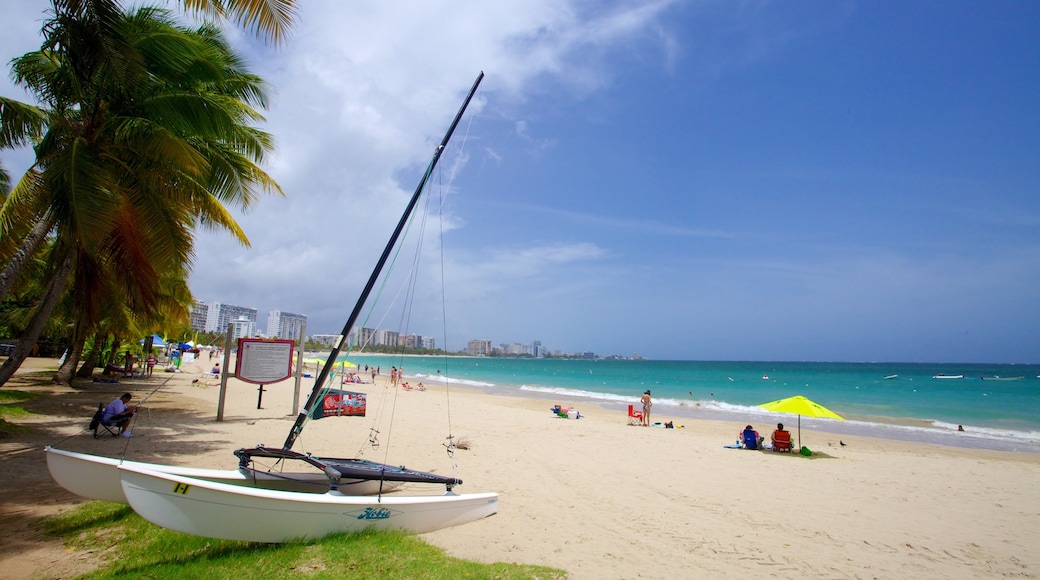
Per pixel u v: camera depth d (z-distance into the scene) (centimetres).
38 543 558
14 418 1292
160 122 1021
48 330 2561
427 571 515
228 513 551
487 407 2522
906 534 768
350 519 624
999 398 4059
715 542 699
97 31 799
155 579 468
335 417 1706
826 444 1730
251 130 1224
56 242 1203
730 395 4234
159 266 1061
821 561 648
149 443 1112
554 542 671
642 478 1069
